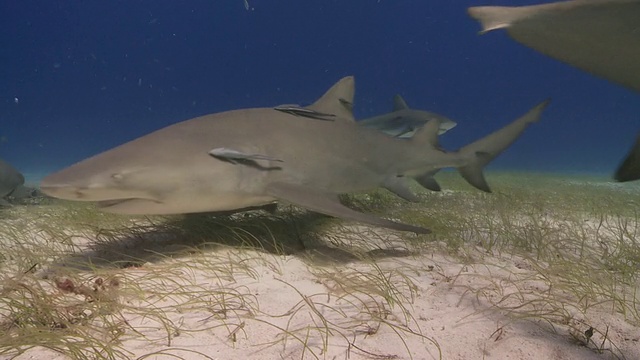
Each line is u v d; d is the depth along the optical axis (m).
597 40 0.79
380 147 2.26
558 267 1.67
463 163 2.58
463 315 1.26
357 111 36.25
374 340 1.10
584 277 1.57
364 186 2.21
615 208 3.07
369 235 2.13
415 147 2.41
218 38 46.09
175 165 1.56
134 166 1.48
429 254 1.87
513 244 2.04
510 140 2.63
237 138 1.78
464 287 1.48
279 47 46.62
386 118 4.37
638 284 1.58
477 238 2.15
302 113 2.05
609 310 1.34
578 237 2.17
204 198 1.64
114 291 1.27
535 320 1.25
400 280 1.52
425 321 1.22
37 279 1.37
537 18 0.79
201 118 1.84
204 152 1.64
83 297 1.27
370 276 1.50
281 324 1.16
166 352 1.01
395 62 45.94
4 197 3.24
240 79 47.25
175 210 1.63
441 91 45.56
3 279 1.42
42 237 1.99
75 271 1.48
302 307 1.25
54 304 1.18
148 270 1.47
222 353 1.01
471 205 2.99
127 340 1.06
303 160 1.92
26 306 1.16
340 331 1.13
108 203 1.55
